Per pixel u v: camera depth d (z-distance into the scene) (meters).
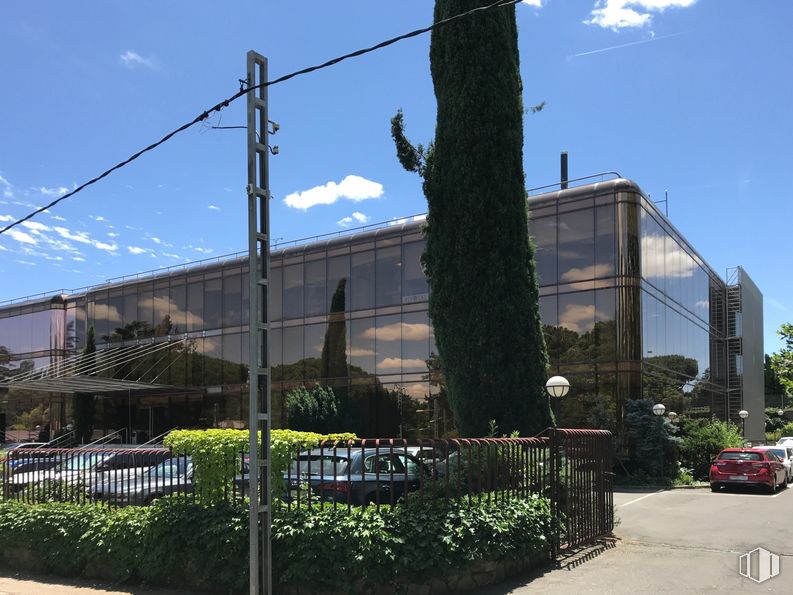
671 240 30.38
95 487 9.38
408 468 8.89
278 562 7.27
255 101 7.23
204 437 8.15
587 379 24.31
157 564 7.92
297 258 32.78
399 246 29.55
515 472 8.62
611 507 11.11
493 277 11.91
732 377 45.06
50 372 42.38
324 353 31.20
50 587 8.36
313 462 9.24
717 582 7.80
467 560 7.19
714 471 20.48
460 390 11.95
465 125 12.28
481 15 12.51
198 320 36.53
